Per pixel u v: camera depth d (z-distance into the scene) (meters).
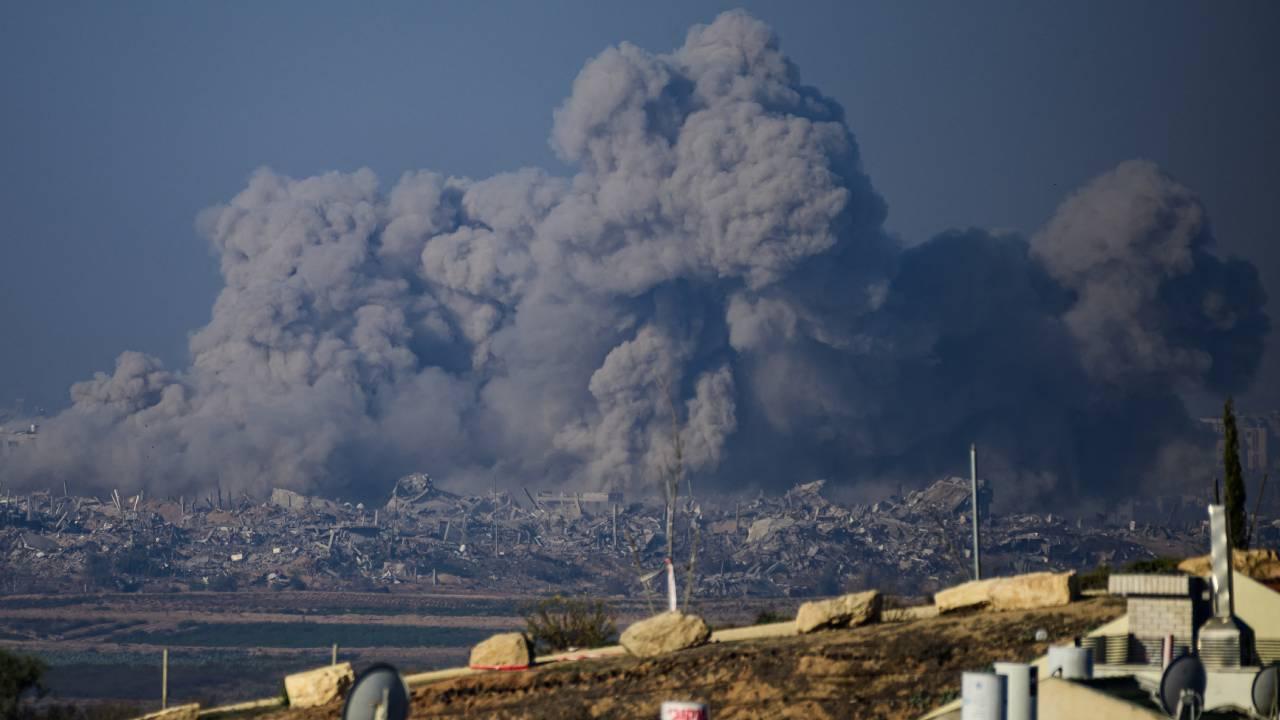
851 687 79.44
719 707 80.94
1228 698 59.34
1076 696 54.88
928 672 79.94
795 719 77.31
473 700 87.88
